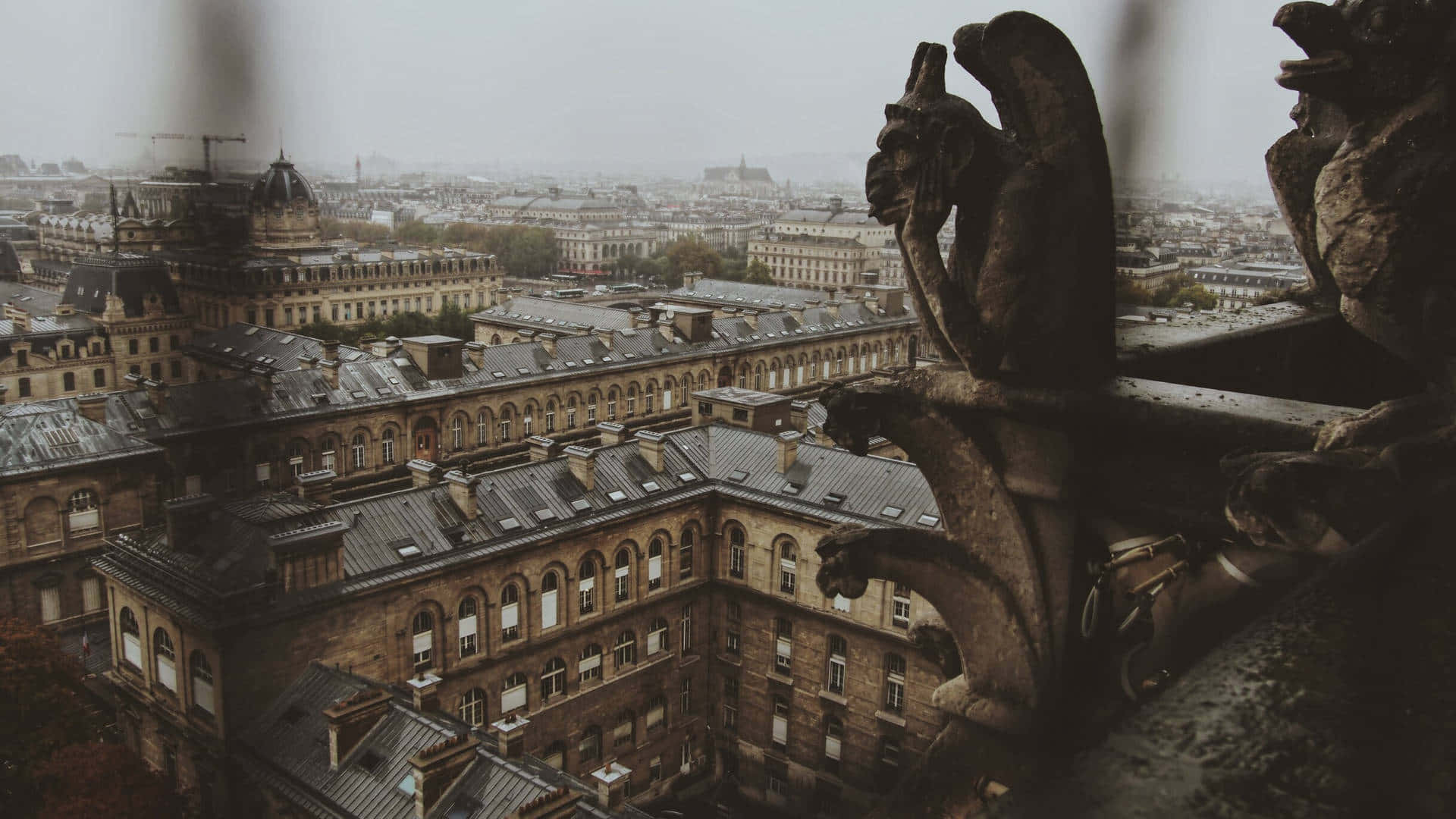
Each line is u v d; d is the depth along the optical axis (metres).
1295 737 4.61
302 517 54.34
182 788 52.78
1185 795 4.52
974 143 7.62
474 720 60.12
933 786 8.41
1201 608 7.77
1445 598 5.04
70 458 82.06
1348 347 10.52
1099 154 7.48
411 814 41.41
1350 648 4.96
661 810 68.81
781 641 69.25
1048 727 8.07
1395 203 6.56
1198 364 9.18
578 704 64.75
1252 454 6.10
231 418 91.88
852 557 8.58
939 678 61.38
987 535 8.44
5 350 146.50
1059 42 7.41
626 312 154.00
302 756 46.34
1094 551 8.19
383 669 55.38
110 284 159.62
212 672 50.09
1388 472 5.60
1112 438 7.80
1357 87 6.84
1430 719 4.47
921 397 8.37
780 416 84.50
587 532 64.00
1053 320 7.58
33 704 55.69
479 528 60.66
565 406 119.12
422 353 107.88
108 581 56.41
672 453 73.06
